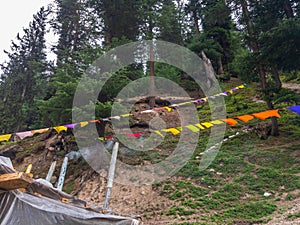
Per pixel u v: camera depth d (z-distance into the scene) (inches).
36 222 157.3
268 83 585.6
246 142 578.2
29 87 979.9
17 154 663.8
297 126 600.1
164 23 797.9
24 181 141.2
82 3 775.1
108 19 735.1
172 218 374.6
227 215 362.9
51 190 174.1
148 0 823.1
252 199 400.8
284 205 367.6
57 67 623.2
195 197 419.2
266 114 253.3
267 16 567.5
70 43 869.8
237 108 741.3
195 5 1057.5
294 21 460.4
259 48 560.4
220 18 676.1
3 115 877.2
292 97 479.2
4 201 150.9
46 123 617.0
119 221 188.2
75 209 179.3
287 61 511.5
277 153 510.0
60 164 570.3
